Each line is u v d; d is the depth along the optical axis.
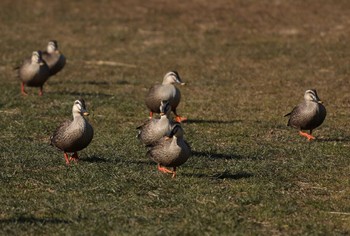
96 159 15.29
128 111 20.95
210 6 39.78
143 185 13.37
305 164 15.05
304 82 26.03
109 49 32.59
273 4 39.59
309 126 17.47
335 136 18.02
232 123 19.45
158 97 19.36
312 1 39.81
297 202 12.81
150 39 34.44
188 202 12.55
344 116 20.58
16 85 25.09
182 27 36.47
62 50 32.34
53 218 11.79
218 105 22.05
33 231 11.23
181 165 14.80
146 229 11.27
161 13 39.03
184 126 19.05
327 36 34.34
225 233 11.18
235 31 35.66
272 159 15.61
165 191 13.13
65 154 14.99
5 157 15.23
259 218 11.95
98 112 20.72
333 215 12.20
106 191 13.10
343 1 39.84
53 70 25.94
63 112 20.50
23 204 12.41
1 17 38.62
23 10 40.00
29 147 16.27
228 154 15.90
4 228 11.29
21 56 30.86
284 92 24.28
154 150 13.75
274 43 33.25
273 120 19.97
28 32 35.81
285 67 28.77
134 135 17.75
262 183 13.69
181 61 30.14
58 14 39.28
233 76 27.23
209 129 18.72
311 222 11.80
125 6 40.41
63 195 12.89
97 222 11.55
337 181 14.05
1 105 21.36
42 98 22.61
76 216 11.83
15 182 13.59
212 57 30.77
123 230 11.23
